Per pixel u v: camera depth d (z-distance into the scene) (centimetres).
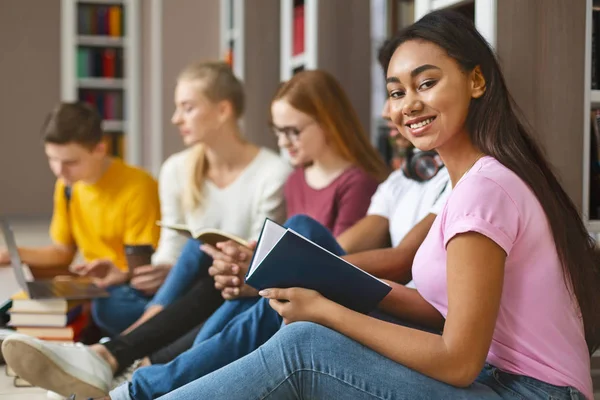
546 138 213
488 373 150
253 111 511
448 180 221
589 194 221
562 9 214
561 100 214
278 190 305
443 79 152
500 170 145
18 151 884
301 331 148
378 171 278
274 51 513
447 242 142
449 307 140
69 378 199
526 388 144
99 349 216
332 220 272
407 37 156
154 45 695
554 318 145
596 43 221
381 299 160
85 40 738
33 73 883
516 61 211
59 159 310
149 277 282
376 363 144
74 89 735
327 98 271
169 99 694
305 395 147
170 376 184
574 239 150
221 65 313
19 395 224
